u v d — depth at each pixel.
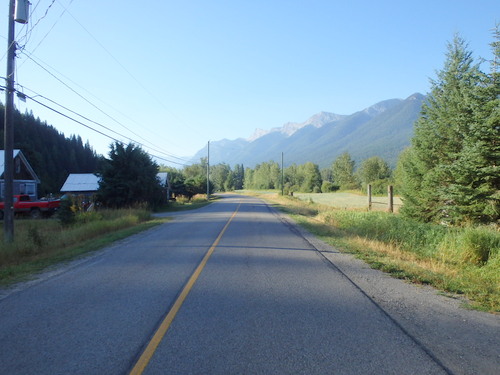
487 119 13.27
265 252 11.09
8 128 13.30
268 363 3.88
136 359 3.98
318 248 12.03
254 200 64.25
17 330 4.85
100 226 16.41
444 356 4.08
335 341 4.46
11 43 13.45
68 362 3.92
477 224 13.74
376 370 3.74
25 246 11.14
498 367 3.84
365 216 19.53
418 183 18.17
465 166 13.68
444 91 17.39
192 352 4.14
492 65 13.66
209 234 15.62
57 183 73.75
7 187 13.18
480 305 5.97
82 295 6.55
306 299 6.23
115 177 33.84
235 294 6.52
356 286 7.15
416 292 6.77
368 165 98.31
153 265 9.16
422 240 12.90
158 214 31.36
